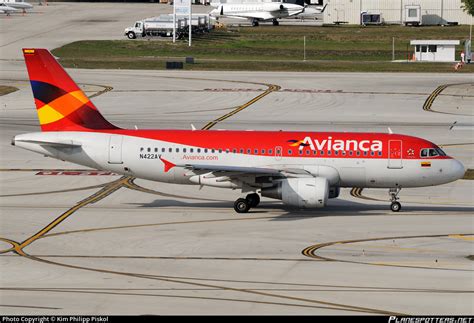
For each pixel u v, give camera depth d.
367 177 180.25
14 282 127.19
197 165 175.62
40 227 165.00
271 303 116.38
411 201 193.88
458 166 180.75
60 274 132.00
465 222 170.62
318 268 135.62
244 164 180.62
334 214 179.00
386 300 117.81
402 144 179.75
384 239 155.88
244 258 142.25
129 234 159.62
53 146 183.12
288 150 180.25
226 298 118.81
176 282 127.50
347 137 181.50
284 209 184.38
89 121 185.38
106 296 119.56
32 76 183.38
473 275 131.50
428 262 139.62
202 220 172.12
